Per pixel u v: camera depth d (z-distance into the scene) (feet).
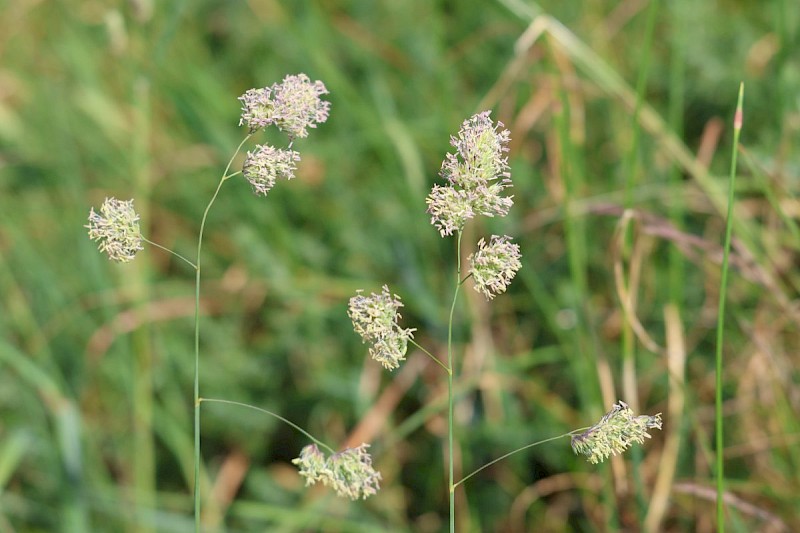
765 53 14.65
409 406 13.70
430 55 16.43
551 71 11.80
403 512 12.97
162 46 13.28
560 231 14.32
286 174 5.31
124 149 16.12
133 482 13.74
